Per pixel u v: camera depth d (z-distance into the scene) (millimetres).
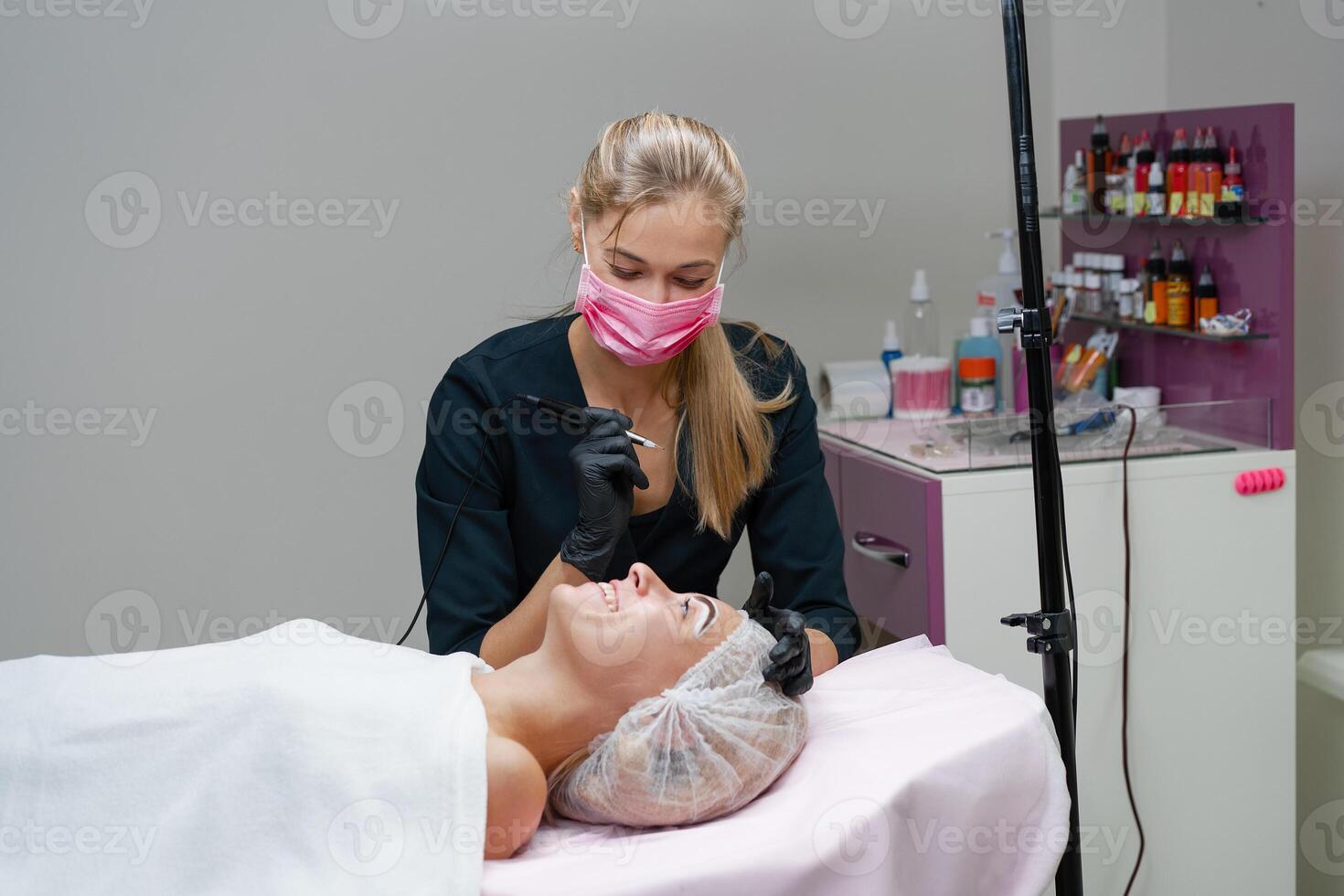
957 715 1234
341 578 2605
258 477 2537
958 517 1918
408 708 1099
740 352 1544
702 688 1122
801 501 1543
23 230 2385
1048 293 2432
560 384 1455
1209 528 2002
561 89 2518
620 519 1312
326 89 2438
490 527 1442
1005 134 2707
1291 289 1982
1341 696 2072
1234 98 2367
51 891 1065
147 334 2453
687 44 2549
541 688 1146
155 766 1120
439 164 2496
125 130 2389
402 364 2551
